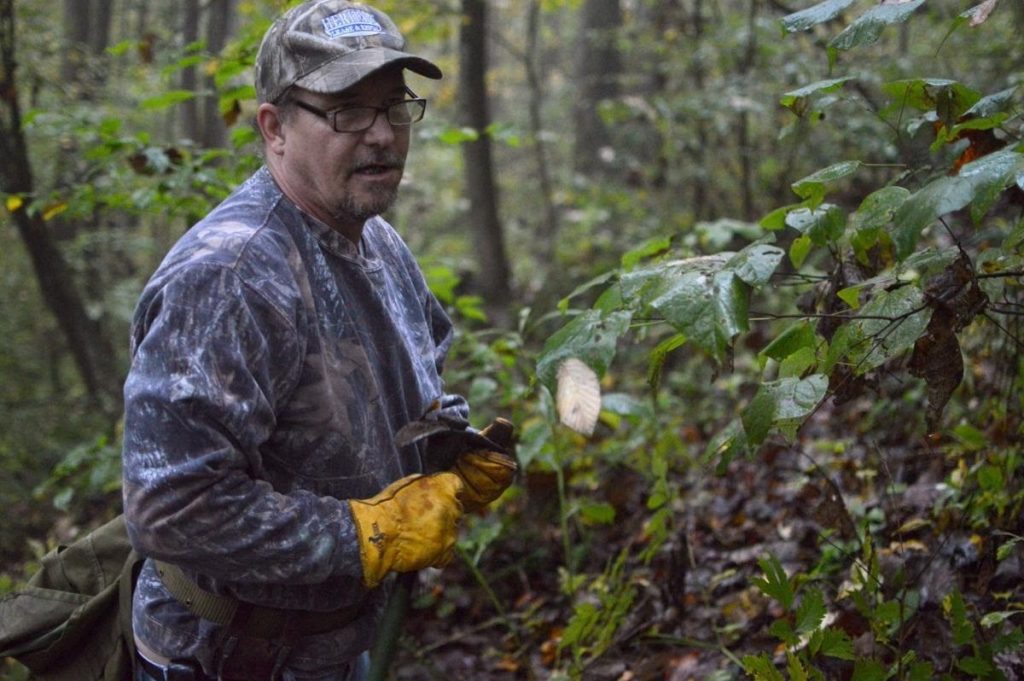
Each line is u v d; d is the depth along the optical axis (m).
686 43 7.37
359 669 2.17
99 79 8.58
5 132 5.62
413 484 1.92
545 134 9.91
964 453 3.06
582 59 11.87
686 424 4.96
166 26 9.16
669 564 3.39
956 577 2.67
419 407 2.11
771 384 1.88
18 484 6.07
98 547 2.21
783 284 2.24
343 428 1.92
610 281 2.13
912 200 1.51
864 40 1.85
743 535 3.66
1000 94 2.02
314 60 1.88
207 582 1.94
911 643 2.58
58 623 2.18
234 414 1.76
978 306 1.77
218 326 1.77
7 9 5.38
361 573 1.85
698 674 2.93
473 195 8.09
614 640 3.23
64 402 6.96
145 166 3.75
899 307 1.77
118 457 4.07
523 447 3.31
